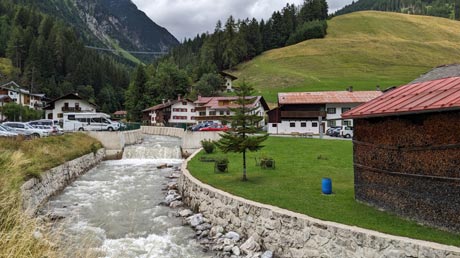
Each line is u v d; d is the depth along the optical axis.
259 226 15.02
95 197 24.00
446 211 11.65
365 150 15.62
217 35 181.75
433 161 12.10
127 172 35.09
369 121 15.28
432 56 145.12
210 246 15.07
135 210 20.69
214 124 61.34
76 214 19.45
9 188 10.01
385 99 15.28
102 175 33.25
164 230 17.20
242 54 163.62
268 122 67.56
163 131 79.06
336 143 41.41
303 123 66.75
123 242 15.38
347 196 17.53
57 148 31.62
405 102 13.55
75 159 32.16
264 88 114.56
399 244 10.76
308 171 25.28
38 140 30.22
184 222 18.38
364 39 164.50
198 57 177.88
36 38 144.38
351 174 23.95
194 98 110.81
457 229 11.27
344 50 151.88
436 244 10.34
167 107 96.69
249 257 13.75
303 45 164.12
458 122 11.23
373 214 14.02
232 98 83.31
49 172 23.94
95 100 129.88
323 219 13.28
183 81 123.38
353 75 124.25
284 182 21.50
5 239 6.32
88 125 57.72
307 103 65.94
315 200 16.64
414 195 12.85
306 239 13.12
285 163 28.98
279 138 47.69
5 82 116.00
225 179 22.61
